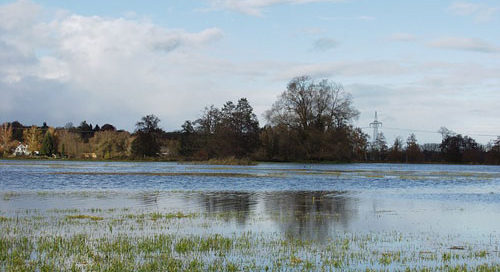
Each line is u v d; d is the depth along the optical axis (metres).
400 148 176.88
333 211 32.00
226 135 137.38
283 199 39.38
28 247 18.61
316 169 96.94
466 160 175.00
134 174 71.94
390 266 16.86
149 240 20.31
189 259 17.25
